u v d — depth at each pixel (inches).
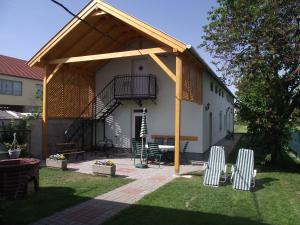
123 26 545.3
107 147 644.7
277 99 467.2
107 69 657.0
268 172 438.9
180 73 411.2
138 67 623.5
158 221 223.3
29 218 227.1
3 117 588.7
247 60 464.8
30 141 525.7
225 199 286.0
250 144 504.7
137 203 268.4
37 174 305.3
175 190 316.5
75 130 617.0
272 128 473.7
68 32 493.4
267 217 237.0
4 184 270.5
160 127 595.8
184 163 507.5
